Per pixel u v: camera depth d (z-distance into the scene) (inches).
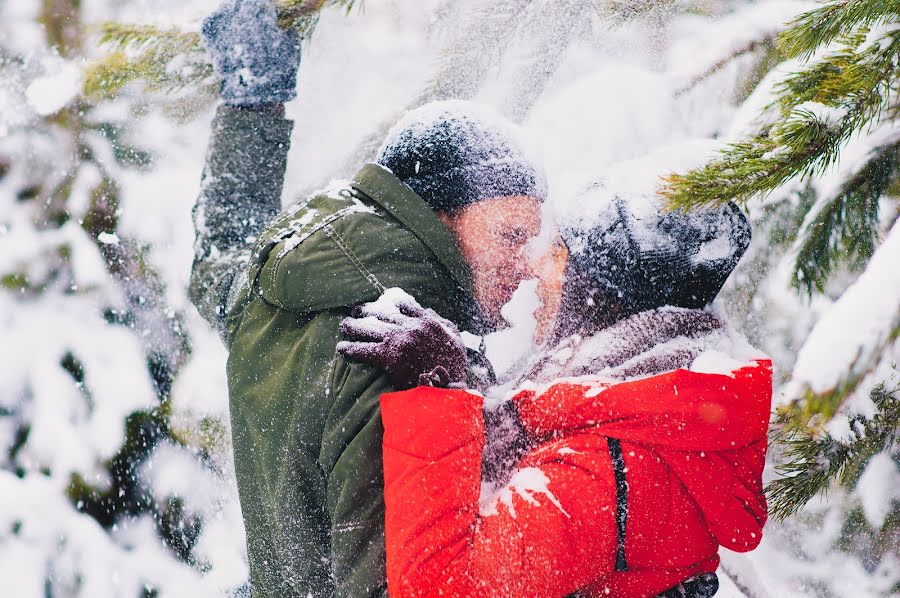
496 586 44.6
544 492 47.1
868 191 55.0
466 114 56.5
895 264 43.4
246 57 71.7
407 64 95.8
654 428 47.4
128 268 108.9
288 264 53.4
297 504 52.2
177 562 106.7
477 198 55.2
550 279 57.2
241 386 55.7
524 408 51.9
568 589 46.1
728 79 82.1
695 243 50.6
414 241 53.4
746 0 82.5
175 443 108.8
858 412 46.0
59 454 106.9
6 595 101.3
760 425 48.4
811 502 72.7
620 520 46.6
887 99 47.2
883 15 45.6
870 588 71.7
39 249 106.8
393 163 57.0
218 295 67.0
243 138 71.8
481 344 54.6
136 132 104.1
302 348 52.9
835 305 45.2
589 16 85.4
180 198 107.4
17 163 104.9
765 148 47.7
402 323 49.3
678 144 54.1
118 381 107.7
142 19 81.3
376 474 48.5
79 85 99.9
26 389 107.2
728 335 53.5
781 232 73.9
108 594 103.4
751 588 78.5
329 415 50.1
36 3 98.7
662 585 49.6
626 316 52.3
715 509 47.6
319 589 52.9
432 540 45.3
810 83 47.3
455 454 46.8
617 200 51.6
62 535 104.8
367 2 90.0
